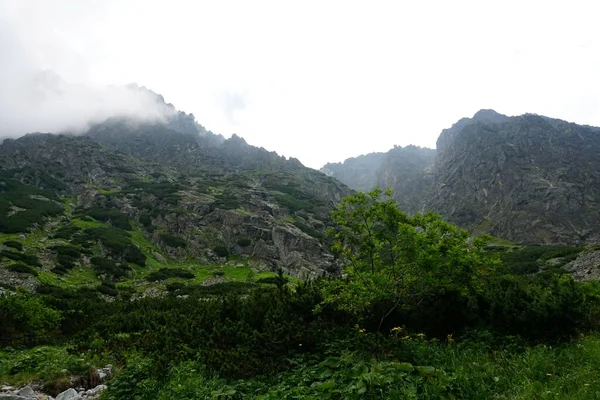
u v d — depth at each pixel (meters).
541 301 11.30
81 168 141.50
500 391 7.32
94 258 61.03
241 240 82.50
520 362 8.77
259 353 10.28
